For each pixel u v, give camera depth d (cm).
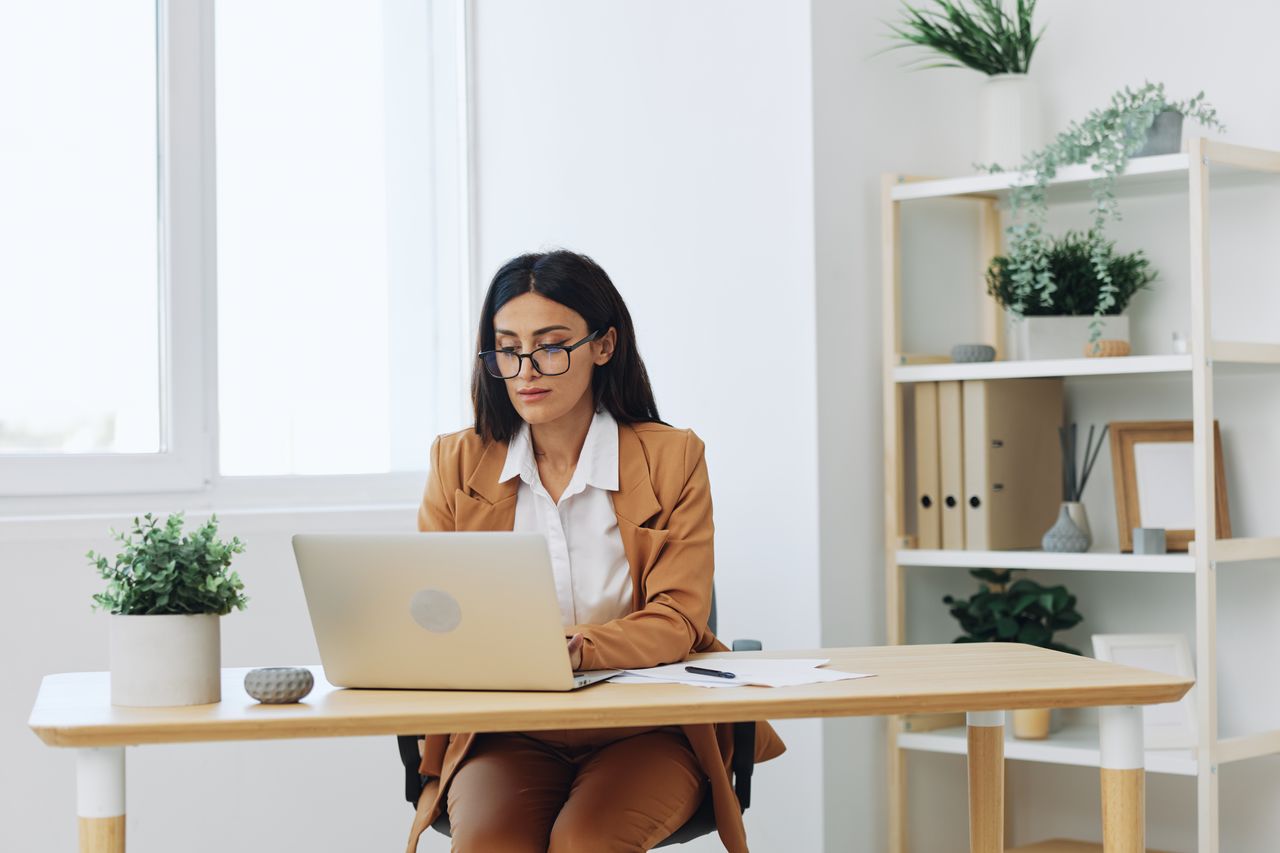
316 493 337
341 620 180
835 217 320
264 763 304
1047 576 349
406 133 362
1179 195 329
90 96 309
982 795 223
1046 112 346
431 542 175
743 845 211
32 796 278
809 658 206
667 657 200
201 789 297
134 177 314
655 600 210
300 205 343
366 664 180
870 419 328
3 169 299
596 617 219
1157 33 331
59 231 305
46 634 280
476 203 367
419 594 177
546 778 212
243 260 333
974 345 322
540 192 358
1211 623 287
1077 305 322
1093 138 300
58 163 305
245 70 335
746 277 327
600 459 221
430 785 218
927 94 343
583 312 215
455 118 369
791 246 320
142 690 167
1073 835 344
